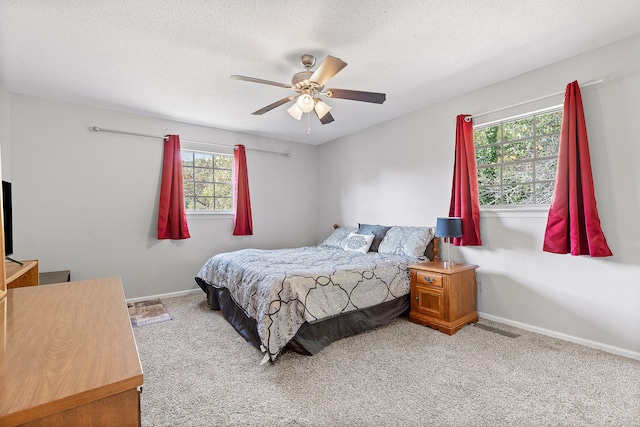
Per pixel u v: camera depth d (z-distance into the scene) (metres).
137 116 3.73
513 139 2.96
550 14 1.93
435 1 1.79
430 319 2.82
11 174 3.04
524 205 2.85
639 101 2.17
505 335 2.62
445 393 1.79
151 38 2.14
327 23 1.99
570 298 2.50
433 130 3.51
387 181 4.10
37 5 1.78
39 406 0.57
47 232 3.23
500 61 2.53
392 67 2.61
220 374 2.03
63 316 1.07
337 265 2.84
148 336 2.66
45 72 2.63
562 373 2.00
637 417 1.57
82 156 3.41
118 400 0.66
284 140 5.04
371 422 1.55
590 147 2.38
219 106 3.48
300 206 5.21
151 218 3.82
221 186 4.51
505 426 1.52
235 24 1.99
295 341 2.25
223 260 3.33
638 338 2.18
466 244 3.05
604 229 2.32
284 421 1.57
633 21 2.00
